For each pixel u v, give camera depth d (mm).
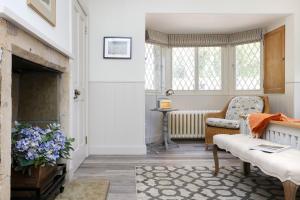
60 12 2387
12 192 1905
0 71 1283
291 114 4062
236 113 4469
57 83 2465
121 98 3977
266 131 2785
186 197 2256
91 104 3945
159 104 4586
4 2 1355
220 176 2832
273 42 4531
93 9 3959
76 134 3127
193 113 5031
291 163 1745
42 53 1876
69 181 2598
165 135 4438
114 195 2303
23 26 1452
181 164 3344
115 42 3953
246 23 4590
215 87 5375
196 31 5109
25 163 1784
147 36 4691
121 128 3977
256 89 5055
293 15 4031
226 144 2623
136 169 3107
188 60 5383
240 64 5277
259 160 1982
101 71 3959
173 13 4004
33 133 1923
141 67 3980
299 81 4016
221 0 4016
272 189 2441
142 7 3984
